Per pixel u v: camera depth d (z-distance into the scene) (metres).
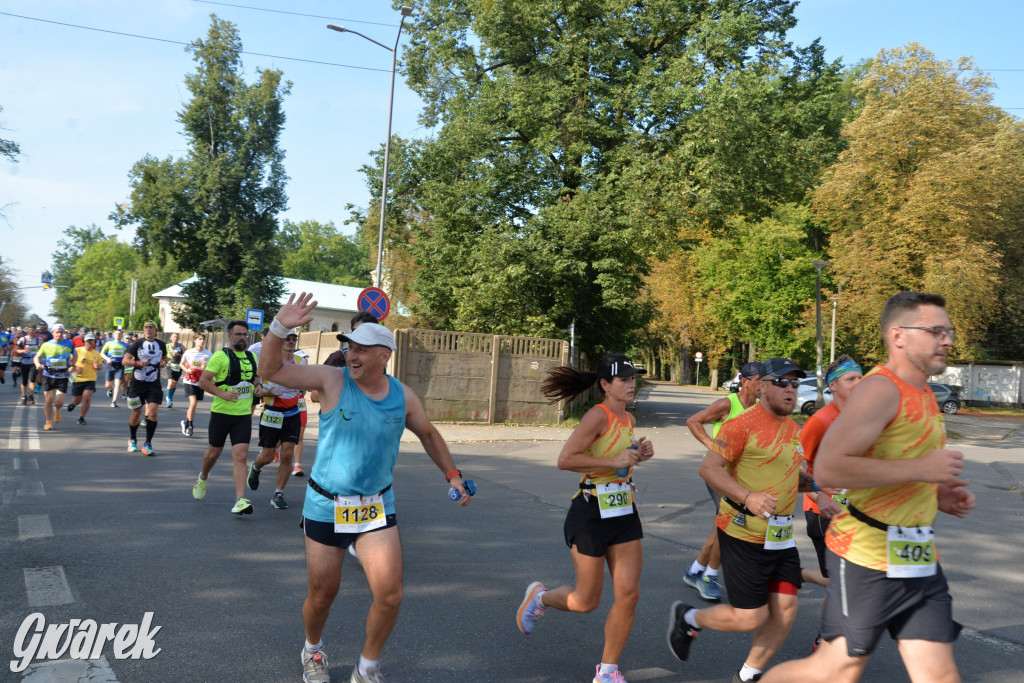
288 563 5.93
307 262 96.75
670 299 54.12
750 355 50.81
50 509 7.35
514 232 21.77
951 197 28.95
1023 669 4.41
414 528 7.46
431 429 3.97
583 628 4.82
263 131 48.78
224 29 48.38
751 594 3.75
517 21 22.36
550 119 22.52
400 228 26.39
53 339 13.68
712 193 21.14
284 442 7.96
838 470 2.73
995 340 43.62
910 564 2.80
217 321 38.97
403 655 4.24
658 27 23.70
